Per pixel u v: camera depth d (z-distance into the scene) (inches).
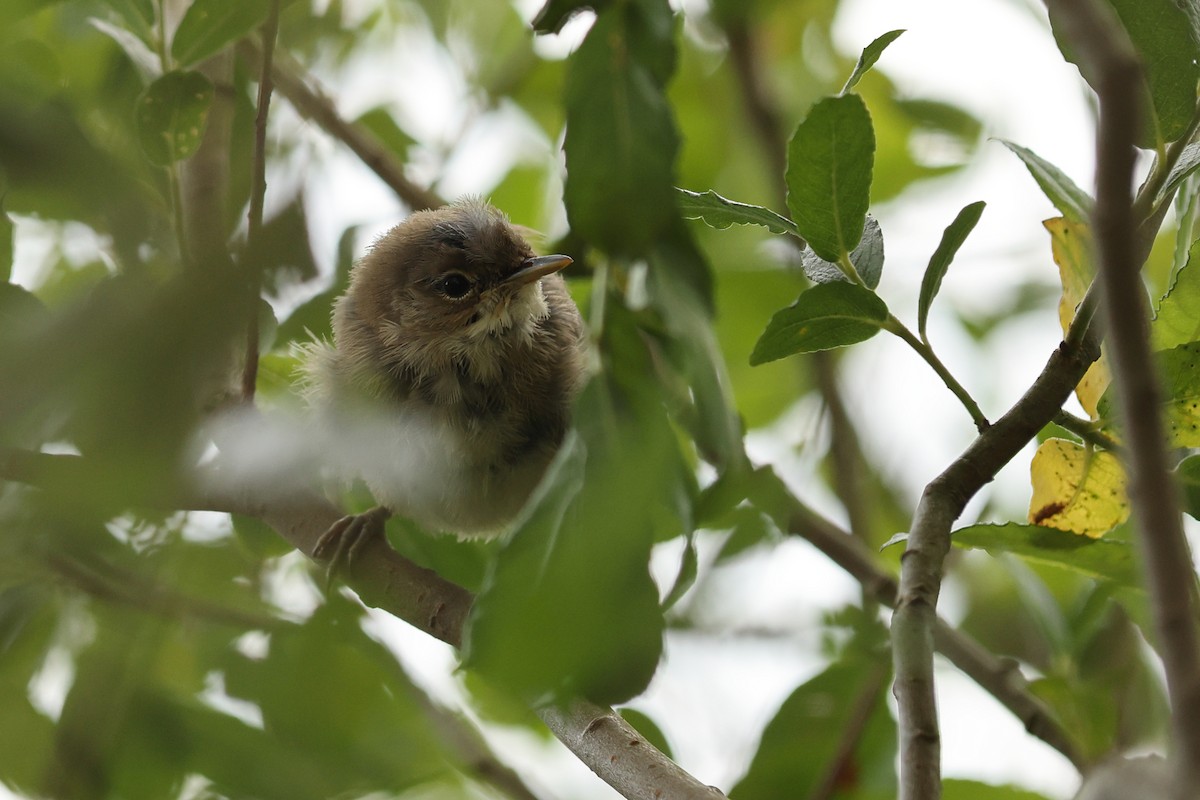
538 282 116.8
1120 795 112.4
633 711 116.3
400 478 115.2
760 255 119.6
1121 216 80.0
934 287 112.4
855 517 118.0
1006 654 118.2
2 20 112.7
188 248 90.5
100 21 115.4
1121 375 81.5
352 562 115.1
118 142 113.6
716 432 111.8
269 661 115.2
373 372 116.6
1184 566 78.9
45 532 111.1
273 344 116.3
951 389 112.3
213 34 113.6
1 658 115.0
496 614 84.7
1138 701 115.5
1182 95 112.0
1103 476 113.0
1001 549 113.0
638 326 112.0
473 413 116.6
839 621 117.2
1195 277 112.7
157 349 69.2
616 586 84.9
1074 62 112.0
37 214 113.0
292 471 109.6
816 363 118.6
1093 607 115.1
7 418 67.7
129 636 114.6
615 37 109.7
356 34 118.5
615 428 95.5
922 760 103.7
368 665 115.4
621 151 108.0
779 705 116.4
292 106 116.7
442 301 116.6
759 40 120.0
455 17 119.3
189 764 114.8
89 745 114.4
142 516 111.1
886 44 112.3
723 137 120.0
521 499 116.6
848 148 112.2
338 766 115.0
